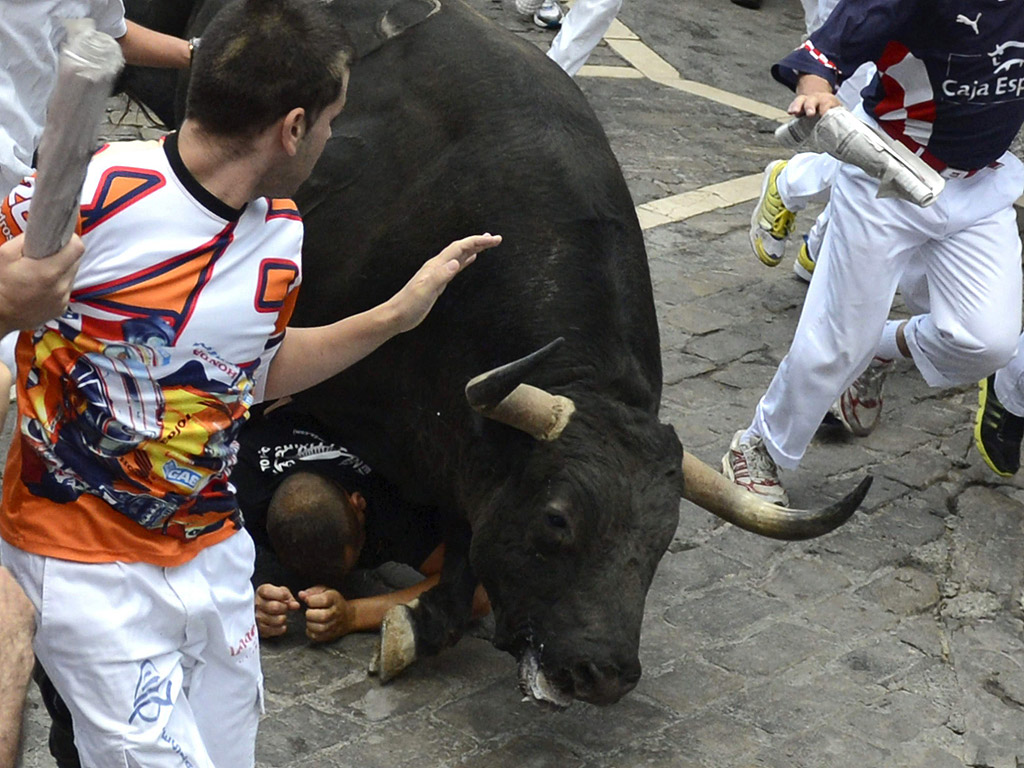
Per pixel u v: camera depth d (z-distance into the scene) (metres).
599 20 11.52
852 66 6.14
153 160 3.32
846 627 6.44
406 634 5.59
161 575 3.50
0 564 3.54
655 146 12.39
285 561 5.80
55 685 3.57
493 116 5.64
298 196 5.95
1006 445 7.67
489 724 5.52
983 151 6.66
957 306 7.05
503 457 5.12
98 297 3.28
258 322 3.45
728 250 10.48
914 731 5.75
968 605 6.70
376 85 5.96
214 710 3.79
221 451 3.50
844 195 6.86
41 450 3.37
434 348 5.44
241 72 3.24
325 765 5.19
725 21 16.59
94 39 2.47
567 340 5.19
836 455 7.99
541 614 4.83
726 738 5.59
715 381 8.62
